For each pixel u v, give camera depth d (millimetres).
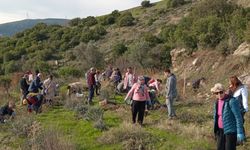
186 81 24047
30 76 22891
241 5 37219
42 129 14492
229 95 9586
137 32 56594
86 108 17312
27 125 15023
